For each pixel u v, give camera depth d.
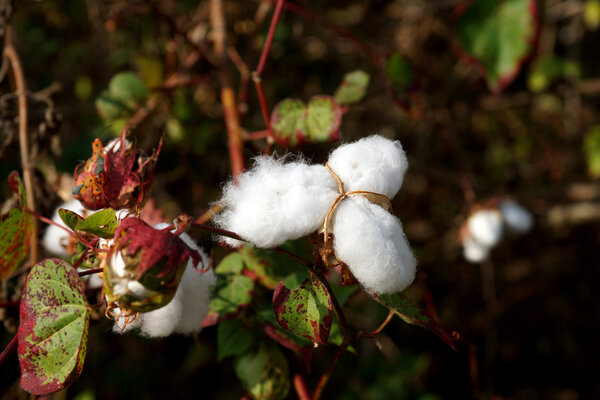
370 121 0.85
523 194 0.85
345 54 0.84
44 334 0.33
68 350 0.33
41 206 0.49
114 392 0.75
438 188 0.90
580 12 0.90
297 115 0.46
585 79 0.98
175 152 0.69
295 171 0.34
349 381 0.75
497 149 0.92
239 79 0.73
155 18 0.74
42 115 0.55
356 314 0.77
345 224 0.33
